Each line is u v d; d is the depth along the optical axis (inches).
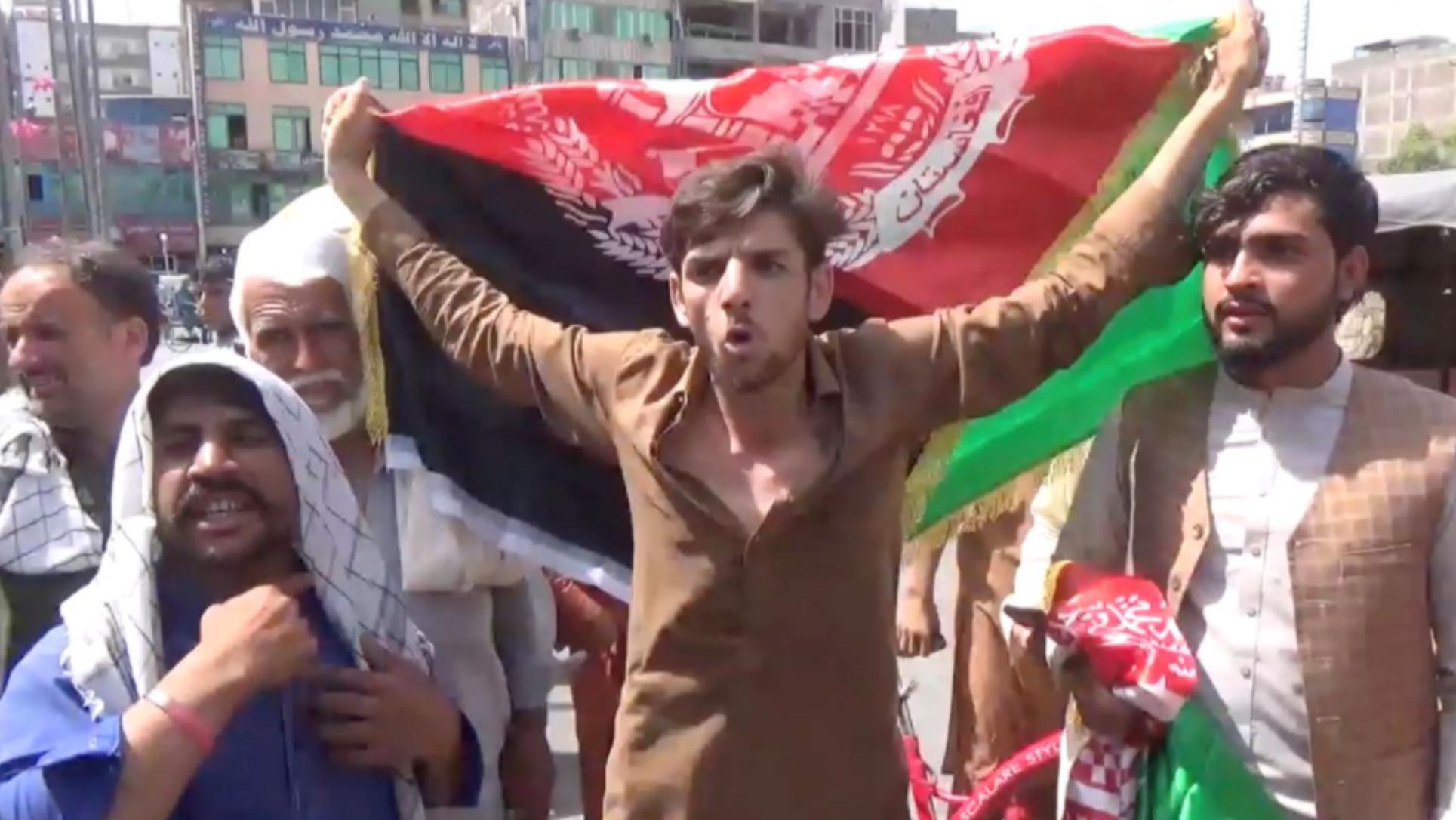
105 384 95.5
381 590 75.3
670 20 1932.8
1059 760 97.7
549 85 89.4
